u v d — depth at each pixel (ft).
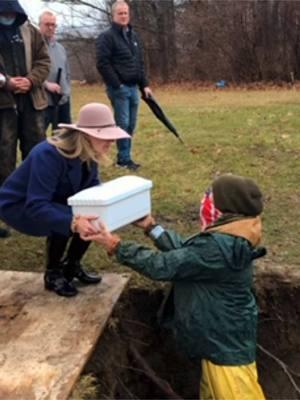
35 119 16.65
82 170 12.07
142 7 74.02
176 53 73.87
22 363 10.41
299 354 15.16
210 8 70.03
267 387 15.23
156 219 18.33
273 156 24.98
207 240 10.98
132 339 13.93
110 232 11.32
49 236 12.57
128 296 14.14
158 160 24.73
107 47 21.99
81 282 13.43
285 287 14.79
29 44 16.31
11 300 12.66
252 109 39.40
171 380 14.85
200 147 26.76
